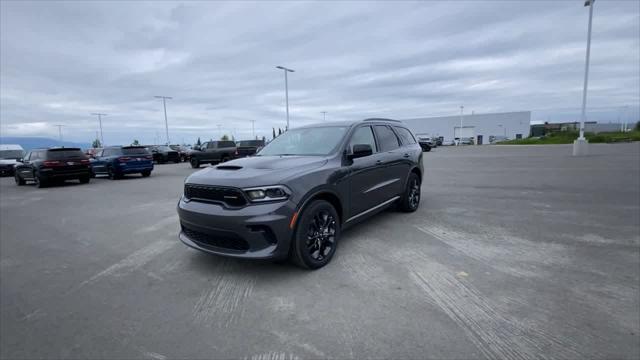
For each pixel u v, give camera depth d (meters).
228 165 4.13
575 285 3.15
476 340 2.37
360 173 4.50
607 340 2.32
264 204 3.30
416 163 6.32
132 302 3.16
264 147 5.30
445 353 2.25
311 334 2.52
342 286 3.28
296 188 3.46
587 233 4.75
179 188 12.03
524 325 2.53
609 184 8.98
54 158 13.85
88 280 3.73
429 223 5.51
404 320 2.65
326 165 3.99
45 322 2.86
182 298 3.19
